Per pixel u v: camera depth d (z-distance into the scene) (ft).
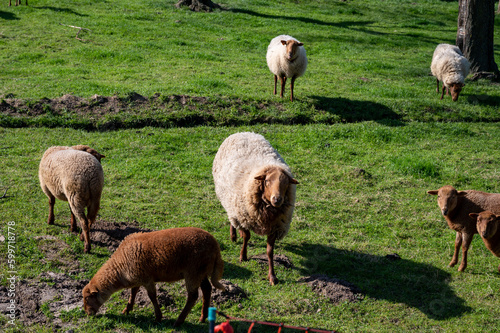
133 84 51.93
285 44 47.52
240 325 19.47
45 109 42.70
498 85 62.75
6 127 40.60
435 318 21.03
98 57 63.00
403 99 53.57
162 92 48.37
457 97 54.34
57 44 67.10
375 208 31.96
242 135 27.58
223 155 27.14
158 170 35.24
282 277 23.57
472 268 25.45
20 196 29.45
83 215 23.62
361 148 41.75
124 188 32.30
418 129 46.21
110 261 18.74
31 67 57.26
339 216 30.63
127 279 18.42
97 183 23.89
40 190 30.63
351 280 23.73
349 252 26.45
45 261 22.62
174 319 19.43
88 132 41.24
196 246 18.12
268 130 43.88
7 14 78.74
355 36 86.48
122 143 39.27
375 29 94.84
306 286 22.67
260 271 23.98
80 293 20.61
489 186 35.12
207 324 19.24
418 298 22.59
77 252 23.84
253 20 90.33
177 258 18.02
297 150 40.55
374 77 63.46
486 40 65.57
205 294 18.90
